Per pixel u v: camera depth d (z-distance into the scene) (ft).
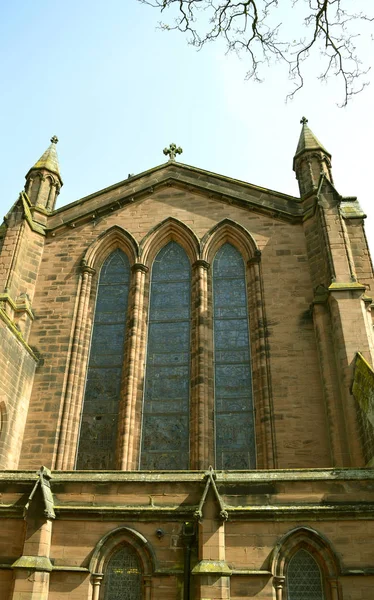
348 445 93.09
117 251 129.18
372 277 113.80
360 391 90.02
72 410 107.14
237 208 128.67
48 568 75.20
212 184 133.28
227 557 74.59
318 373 105.19
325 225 114.42
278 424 101.09
